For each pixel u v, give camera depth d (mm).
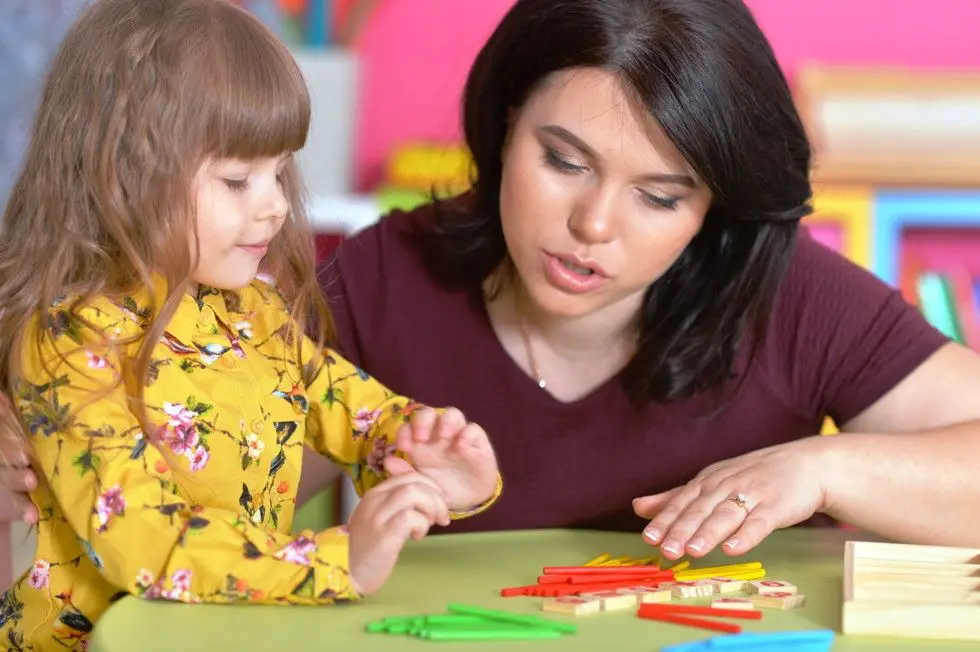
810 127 3000
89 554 1115
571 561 1323
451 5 3293
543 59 1315
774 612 1120
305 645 1002
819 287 1581
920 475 1354
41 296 1194
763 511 1270
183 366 1244
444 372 1605
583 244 1312
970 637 1043
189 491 1214
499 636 1025
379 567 1113
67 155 1229
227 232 1234
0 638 1223
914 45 3291
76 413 1127
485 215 1564
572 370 1585
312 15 3223
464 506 1298
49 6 2621
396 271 1621
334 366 1441
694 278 1512
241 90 1213
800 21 3301
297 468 1339
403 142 3322
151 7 1253
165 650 986
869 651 1013
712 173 1307
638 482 1592
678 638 1036
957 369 1550
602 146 1278
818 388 1578
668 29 1271
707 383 1544
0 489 1413
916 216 2963
